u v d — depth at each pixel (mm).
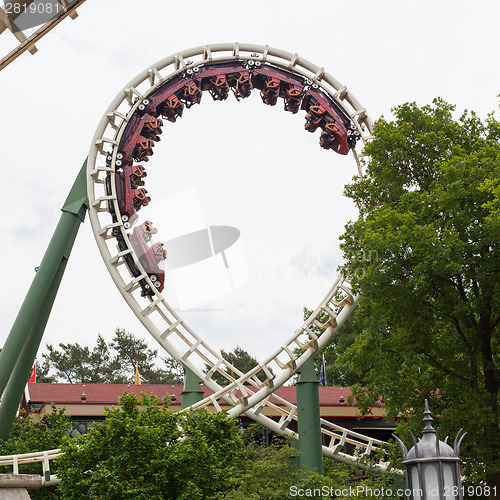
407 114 34969
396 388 32125
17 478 27219
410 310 30828
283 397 50281
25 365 35781
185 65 39656
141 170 38156
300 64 40750
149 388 50156
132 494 27172
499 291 29203
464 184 30828
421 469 10477
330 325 37250
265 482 29344
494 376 31141
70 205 36938
